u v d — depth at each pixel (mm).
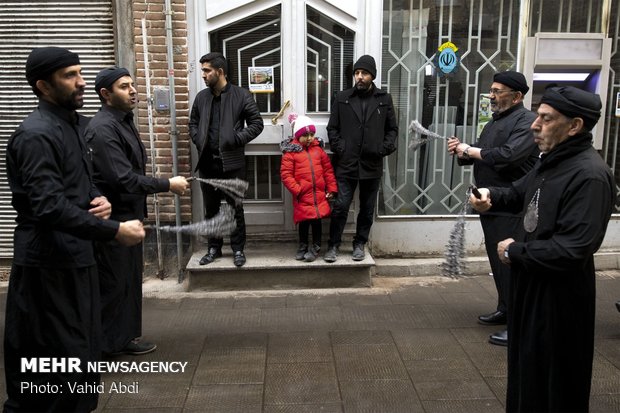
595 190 2113
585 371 2275
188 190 4902
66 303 2482
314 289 4785
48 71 2381
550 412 2256
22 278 2461
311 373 3348
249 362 3492
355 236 4969
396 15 4996
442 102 5176
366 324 4074
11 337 2502
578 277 2215
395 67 5082
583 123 2186
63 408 2518
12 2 4660
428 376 3309
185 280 4988
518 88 3654
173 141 4762
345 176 4668
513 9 5039
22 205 2447
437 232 5262
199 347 3711
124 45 4684
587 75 5172
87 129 3209
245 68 4871
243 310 4348
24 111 4859
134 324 3512
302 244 4832
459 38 5078
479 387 3184
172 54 4691
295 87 4855
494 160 3635
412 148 4477
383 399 3059
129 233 2420
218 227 3275
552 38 5008
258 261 4793
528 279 2314
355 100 4590
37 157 2311
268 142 4902
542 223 2260
